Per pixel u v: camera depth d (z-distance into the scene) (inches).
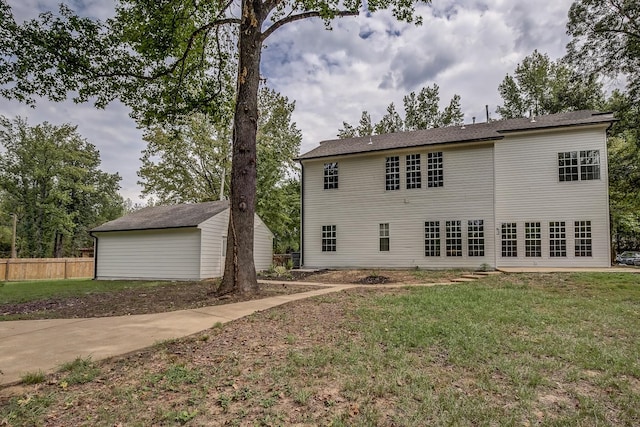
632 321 244.4
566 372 156.0
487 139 590.2
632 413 120.4
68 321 257.9
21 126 1354.6
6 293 493.0
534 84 1141.1
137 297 392.8
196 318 253.0
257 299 325.7
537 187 605.6
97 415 116.6
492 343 191.2
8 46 385.4
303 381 141.6
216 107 526.9
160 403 124.9
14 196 1378.0
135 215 780.6
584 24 719.1
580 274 460.4
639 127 738.2
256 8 377.4
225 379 144.2
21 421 112.7
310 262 706.8
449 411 118.7
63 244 1529.3
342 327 223.9
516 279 450.3
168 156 1096.8
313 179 720.3
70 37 410.3
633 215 970.7
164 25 438.6
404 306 286.2
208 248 644.1
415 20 449.1
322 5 400.8
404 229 646.5
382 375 147.9
